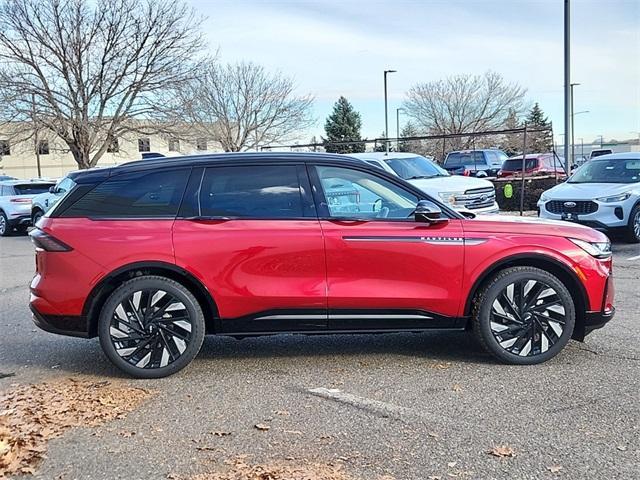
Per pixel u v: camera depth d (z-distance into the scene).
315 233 4.89
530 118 48.84
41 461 3.54
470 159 26.45
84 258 4.82
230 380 4.86
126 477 3.35
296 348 5.70
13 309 7.81
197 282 4.87
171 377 4.95
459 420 3.99
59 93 25.83
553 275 5.06
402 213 5.07
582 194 11.52
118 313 4.88
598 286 5.06
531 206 17.89
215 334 5.03
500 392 4.46
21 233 19.47
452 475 3.29
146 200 5.01
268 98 36.66
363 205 5.07
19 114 25.27
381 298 4.93
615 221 11.30
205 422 4.05
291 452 3.59
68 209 5.00
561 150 46.16
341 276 4.92
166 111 27.47
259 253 4.86
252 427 3.95
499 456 3.50
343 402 4.35
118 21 25.86
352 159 5.20
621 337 5.77
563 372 4.86
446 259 4.95
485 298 5.00
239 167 5.08
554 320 5.05
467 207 11.63
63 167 61.47
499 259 4.97
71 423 4.04
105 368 5.23
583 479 3.24
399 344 5.77
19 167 60.06
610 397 4.32
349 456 3.53
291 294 4.89
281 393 4.55
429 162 13.34
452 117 48.19
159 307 4.91
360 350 5.59
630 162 12.34
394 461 3.46
